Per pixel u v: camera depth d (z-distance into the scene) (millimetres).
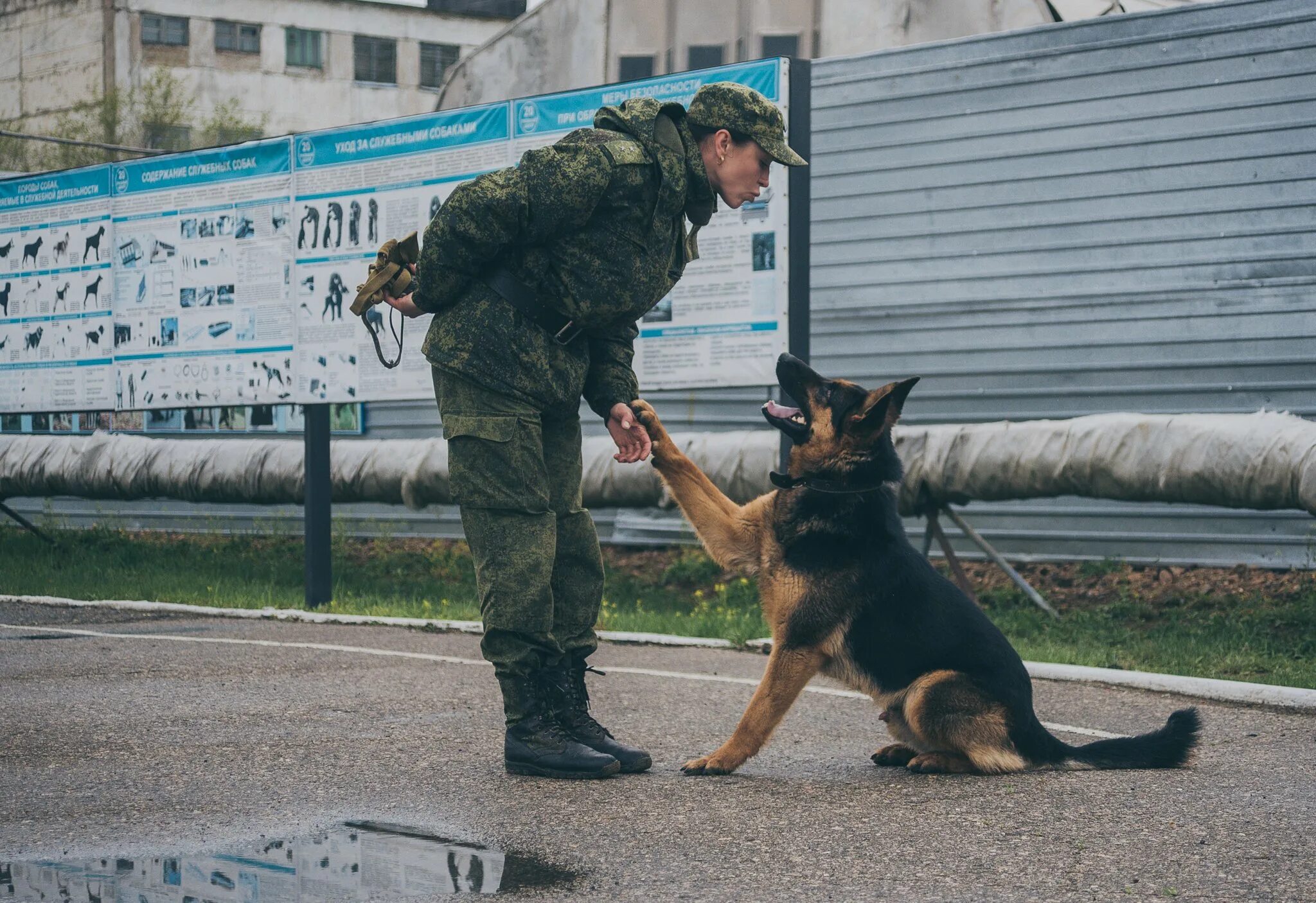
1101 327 9453
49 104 44094
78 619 8188
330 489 8891
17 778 3785
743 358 7578
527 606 3893
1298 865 2982
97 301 9984
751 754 4070
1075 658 6645
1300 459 7102
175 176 9508
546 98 8055
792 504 4254
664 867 2953
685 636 7367
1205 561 9008
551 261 3848
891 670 4180
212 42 44344
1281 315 8797
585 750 3908
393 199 8594
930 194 10117
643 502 9750
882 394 4227
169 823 3287
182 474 11719
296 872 2887
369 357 8680
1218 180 8992
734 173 3955
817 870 2934
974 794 3725
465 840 3170
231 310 9281
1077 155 9508
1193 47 9055
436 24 48062
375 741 4367
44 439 12781
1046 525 9594
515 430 3875
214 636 7301
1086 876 2896
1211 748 4559
